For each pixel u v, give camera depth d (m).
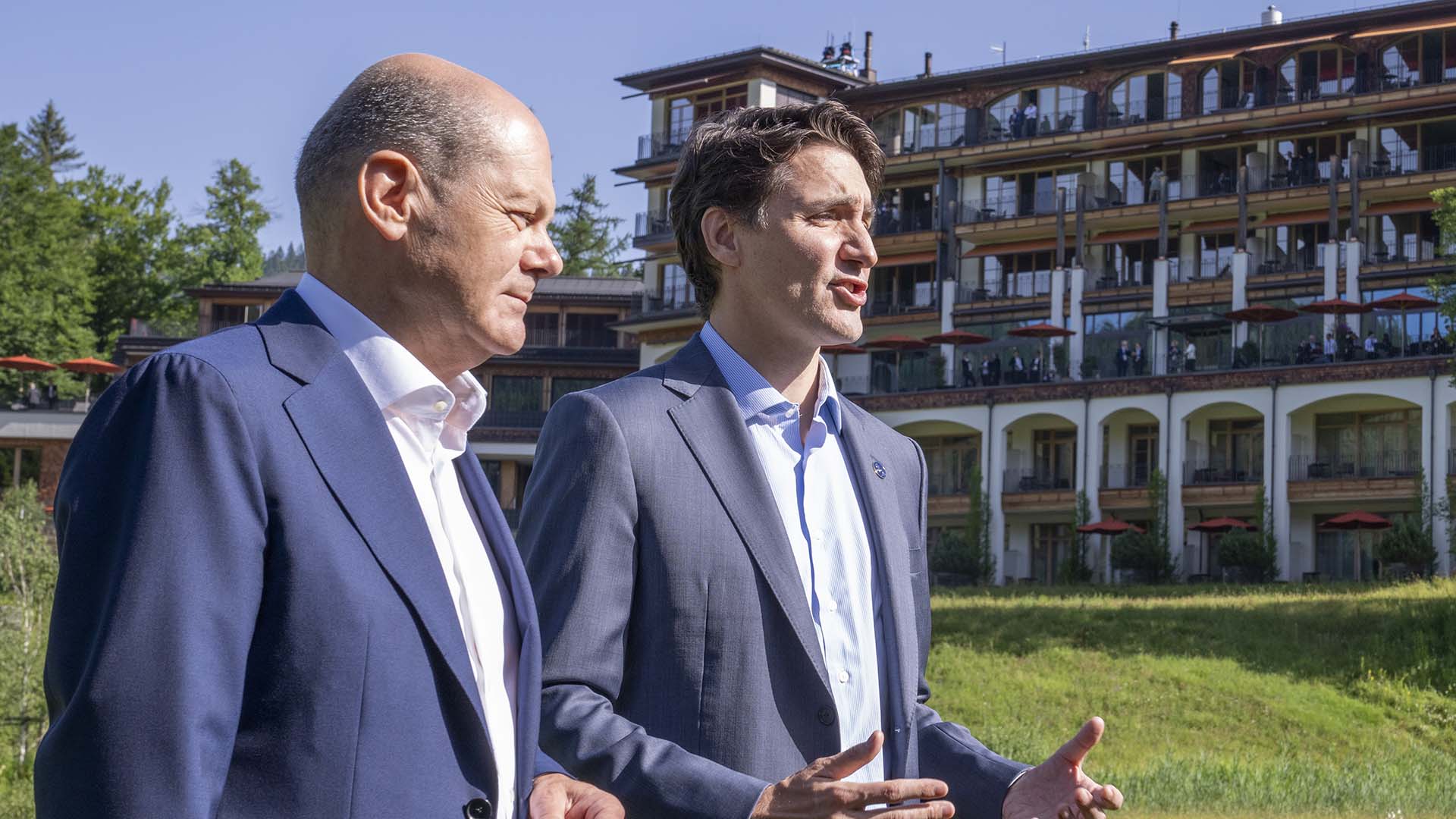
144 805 1.85
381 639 2.08
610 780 2.80
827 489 3.32
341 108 2.33
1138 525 50.81
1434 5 50.47
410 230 2.29
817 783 2.65
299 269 84.50
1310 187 51.09
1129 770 21.86
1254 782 20.28
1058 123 56.31
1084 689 28.30
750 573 3.09
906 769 3.20
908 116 59.25
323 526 2.07
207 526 1.96
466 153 2.30
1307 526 47.66
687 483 3.12
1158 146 54.56
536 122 2.42
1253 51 53.09
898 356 57.72
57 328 69.50
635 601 3.09
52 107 86.12
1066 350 52.12
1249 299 51.47
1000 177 57.53
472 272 2.31
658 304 62.78
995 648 31.39
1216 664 29.39
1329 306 46.69
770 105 3.39
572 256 94.75
